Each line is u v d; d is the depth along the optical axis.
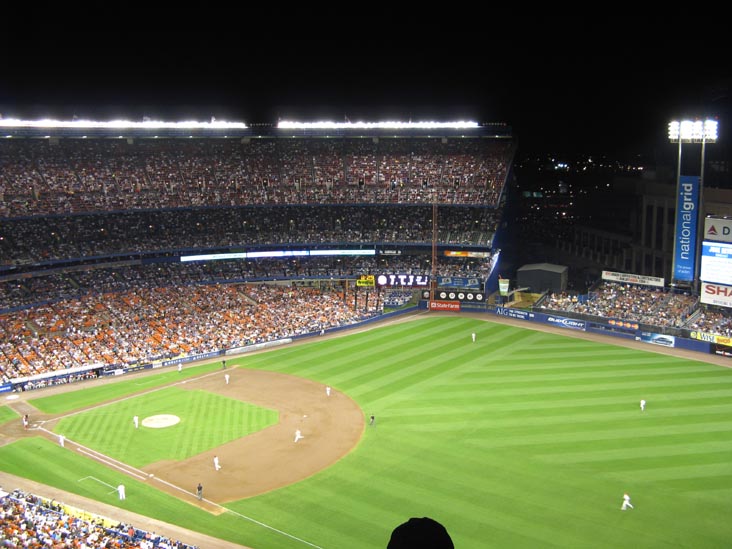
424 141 116.00
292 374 75.06
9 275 86.56
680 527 42.66
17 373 72.19
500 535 42.03
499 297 105.44
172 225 100.62
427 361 78.62
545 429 58.44
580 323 91.25
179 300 92.88
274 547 41.31
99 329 82.81
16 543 36.03
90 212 90.94
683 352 80.94
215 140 110.19
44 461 53.91
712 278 83.81
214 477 50.97
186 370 77.06
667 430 57.66
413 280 103.75
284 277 102.50
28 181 91.81
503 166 111.19
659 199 109.06
